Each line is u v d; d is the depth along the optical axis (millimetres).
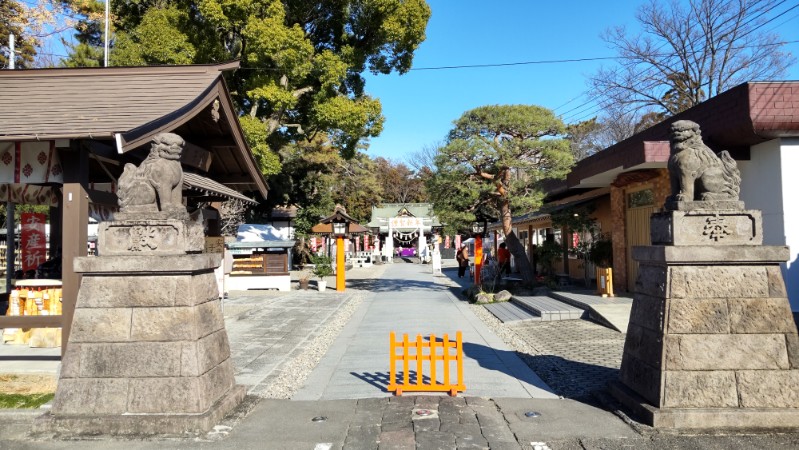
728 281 4750
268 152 16766
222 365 5379
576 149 33406
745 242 4793
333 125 18156
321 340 9594
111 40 24672
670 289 4750
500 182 15102
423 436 4551
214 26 16656
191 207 10109
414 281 24438
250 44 15875
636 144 10508
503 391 6020
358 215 46312
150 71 8469
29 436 4602
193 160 8523
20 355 7855
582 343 8773
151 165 5105
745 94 9117
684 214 4805
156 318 4844
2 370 6992
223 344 5496
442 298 16781
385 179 57938
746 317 4703
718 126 9875
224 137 9102
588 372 6852
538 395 5844
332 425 4859
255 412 5266
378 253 43844
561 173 13883
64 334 6504
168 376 4766
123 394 4766
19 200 8805
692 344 4672
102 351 4836
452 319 12055
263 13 16203
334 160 30984
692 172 4922
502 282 16656
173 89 7906
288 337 9922
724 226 4801
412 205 49281
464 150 13969
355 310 13891
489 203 17047
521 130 14297
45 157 6797
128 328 4848
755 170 10102
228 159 9867
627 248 14062
